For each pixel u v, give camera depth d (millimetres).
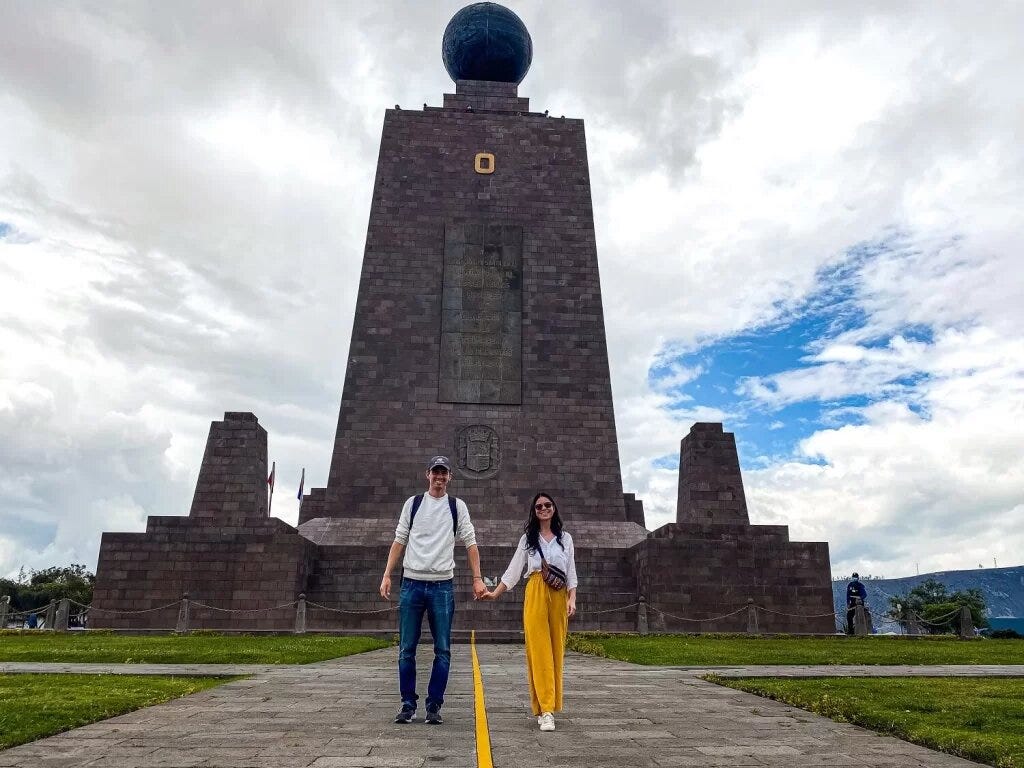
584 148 40250
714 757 6535
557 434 35875
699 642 23094
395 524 33625
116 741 7012
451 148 39594
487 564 31406
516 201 39031
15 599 73938
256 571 29484
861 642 24094
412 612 8305
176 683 11586
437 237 38094
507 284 37688
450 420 35688
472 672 13953
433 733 7445
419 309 37031
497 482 35031
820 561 30469
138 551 29703
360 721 8133
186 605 27859
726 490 32375
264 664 15633
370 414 35438
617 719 8555
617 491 35344
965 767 6363
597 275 38250
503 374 36438
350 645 20969
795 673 14273
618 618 31125
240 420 31750
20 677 12414
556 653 8391
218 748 6684
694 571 29953
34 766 6012
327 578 30812
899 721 8227
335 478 34562
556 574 8438
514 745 6949
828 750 6934
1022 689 11438
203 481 30938
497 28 42344
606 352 37156
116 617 29031
